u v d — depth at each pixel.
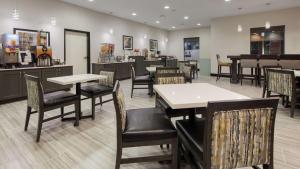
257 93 6.00
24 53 5.29
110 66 8.33
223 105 1.25
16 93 4.96
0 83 4.64
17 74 4.95
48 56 5.75
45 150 2.50
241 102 1.27
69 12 7.30
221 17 10.23
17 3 5.75
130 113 2.19
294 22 8.59
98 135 2.96
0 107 4.45
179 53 14.22
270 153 1.37
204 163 1.31
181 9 8.22
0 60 4.95
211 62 10.91
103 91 3.82
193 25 12.39
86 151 2.48
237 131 1.29
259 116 1.31
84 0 6.90
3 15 5.47
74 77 3.62
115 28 9.57
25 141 2.75
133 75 5.60
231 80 8.27
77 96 3.33
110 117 3.80
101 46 8.52
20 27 5.86
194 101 1.63
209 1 7.11
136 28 11.10
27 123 3.13
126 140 1.74
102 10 8.34
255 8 8.40
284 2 7.55
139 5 7.54
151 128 1.80
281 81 3.91
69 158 2.31
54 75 5.83
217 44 10.59
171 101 1.64
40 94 2.75
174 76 2.94
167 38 14.44
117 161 1.77
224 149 1.30
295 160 2.24
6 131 3.09
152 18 10.08
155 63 10.68
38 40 6.25
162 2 7.15
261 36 9.41
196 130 1.78
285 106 4.43
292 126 3.29
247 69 9.64
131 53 10.64
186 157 1.97
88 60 8.29
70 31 7.50
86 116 3.73
